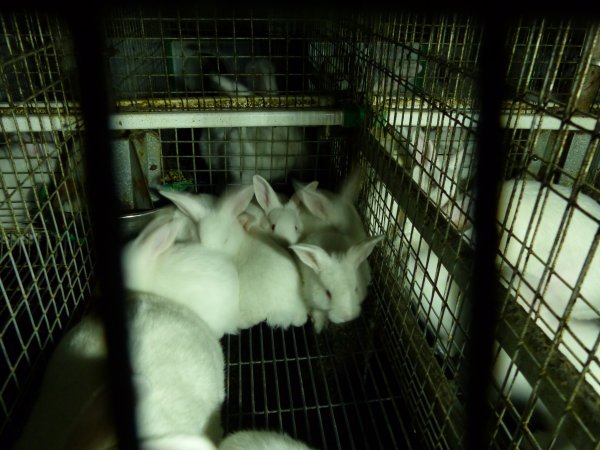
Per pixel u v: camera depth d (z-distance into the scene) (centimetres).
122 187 263
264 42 368
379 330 220
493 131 112
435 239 150
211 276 204
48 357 180
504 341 113
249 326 225
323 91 287
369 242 212
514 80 128
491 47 107
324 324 228
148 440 116
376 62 223
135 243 194
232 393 193
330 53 316
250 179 346
